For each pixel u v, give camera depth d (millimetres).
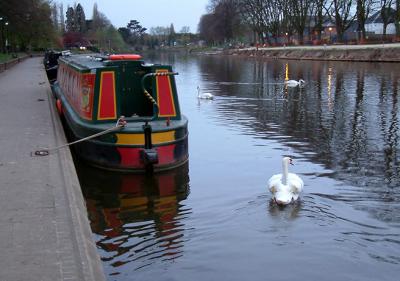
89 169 11711
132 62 12758
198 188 10430
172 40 193250
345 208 8977
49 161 9625
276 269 6793
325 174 11352
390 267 6805
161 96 12281
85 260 5348
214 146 14594
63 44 100938
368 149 13977
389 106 22312
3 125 13492
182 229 8195
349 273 6664
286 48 84750
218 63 72688
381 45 59875
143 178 11109
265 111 21828
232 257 7152
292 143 14906
